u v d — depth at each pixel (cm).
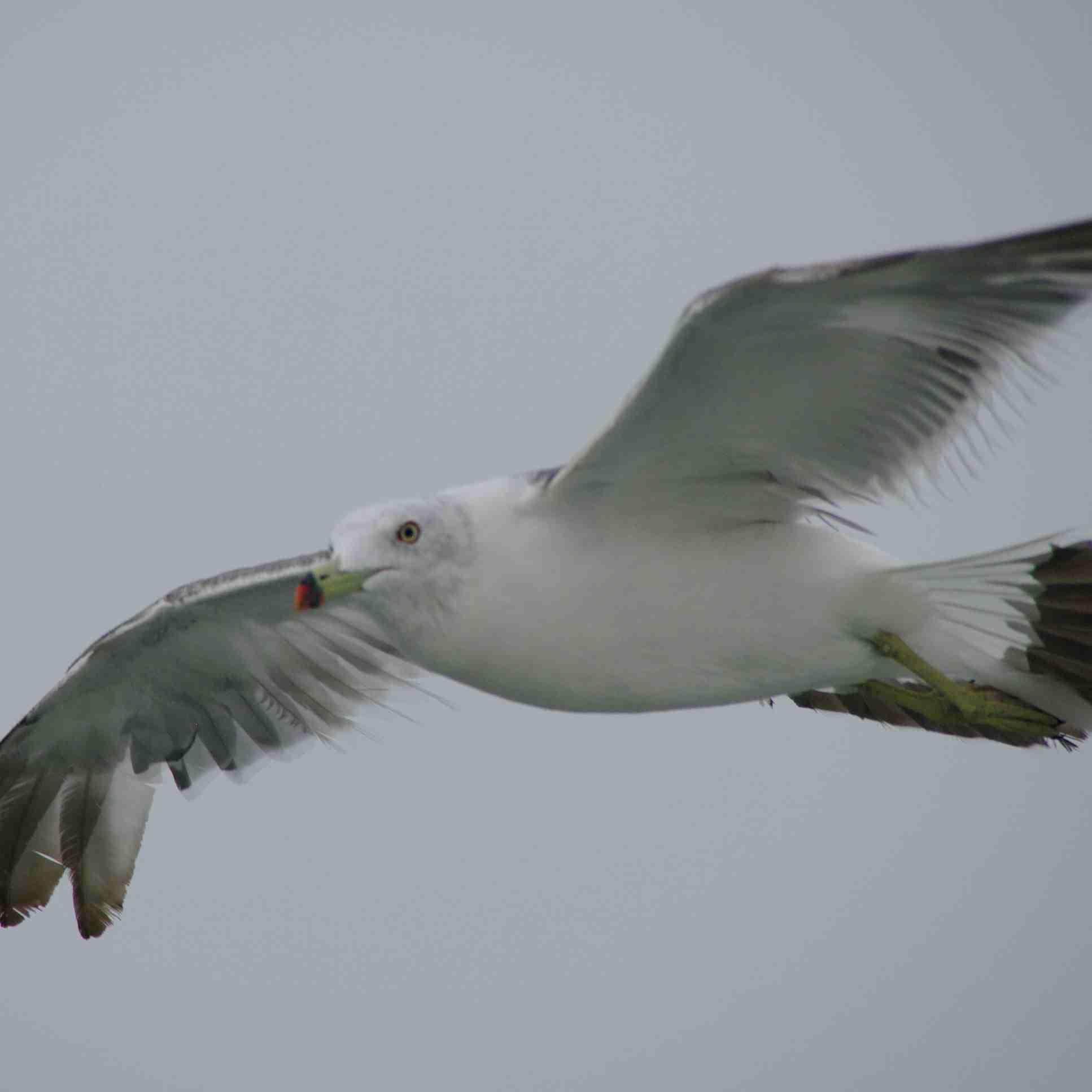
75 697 1494
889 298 1120
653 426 1187
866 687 1395
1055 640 1277
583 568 1241
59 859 1572
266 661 1496
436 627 1248
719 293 1087
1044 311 1136
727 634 1262
